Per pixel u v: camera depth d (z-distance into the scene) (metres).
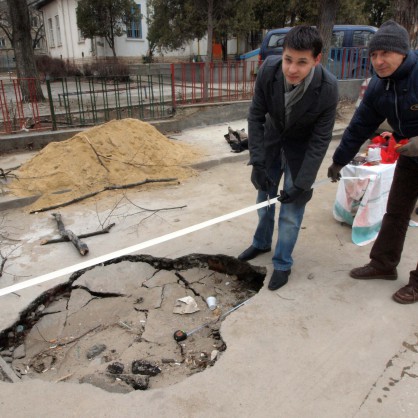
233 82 11.51
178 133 8.27
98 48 19.64
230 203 4.83
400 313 2.77
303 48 2.27
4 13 21.89
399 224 2.93
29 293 3.10
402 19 6.64
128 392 2.23
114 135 5.82
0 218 4.51
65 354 2.68
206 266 3.61
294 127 2.70
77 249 3.77
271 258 3.44
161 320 2.96
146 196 5.07
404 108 2.47
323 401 2.11
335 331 2.61
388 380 2.23
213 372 2.30
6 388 2.24
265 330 2.62
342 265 3.36
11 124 7.45
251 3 11.07
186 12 12.31
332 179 3.18
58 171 5.14
